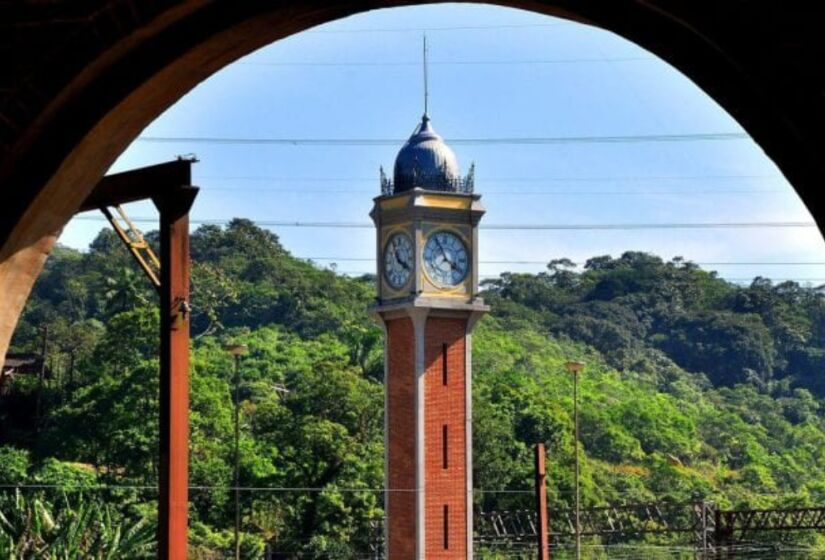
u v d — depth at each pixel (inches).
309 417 3218.5
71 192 446.3
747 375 6550.2
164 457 864.9
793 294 7062.0
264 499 3122.5
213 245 5644.7
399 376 2935.5
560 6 418.6
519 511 3181.6
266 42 439.8
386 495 2942.9
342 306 5369.1
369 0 430.9
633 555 3437.5
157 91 432.5
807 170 387.2
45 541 1631.4
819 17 370.6
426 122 3019.2
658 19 406.0
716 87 400.5
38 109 419.8
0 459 2861.7
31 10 416.2
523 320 6328.7
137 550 1684.3
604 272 6983.3
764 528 2388.0
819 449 5610.2
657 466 4367.6
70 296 5260.8
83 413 3024.1
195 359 3324.3
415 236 2903.5
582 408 4549.7
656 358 6437.0
